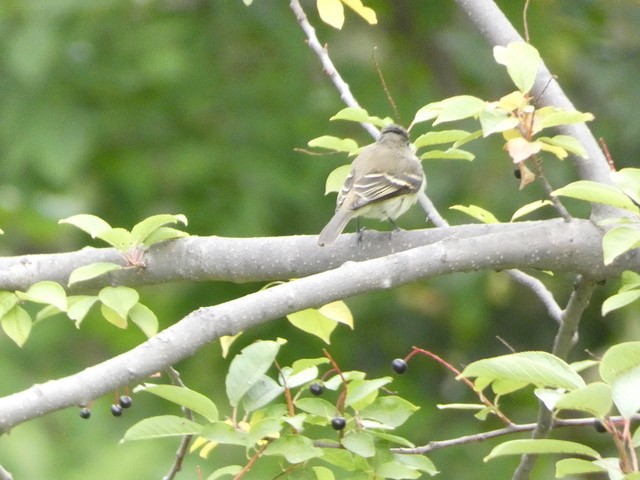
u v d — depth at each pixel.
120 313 6.44
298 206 14.33
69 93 14.31
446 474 14.08
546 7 15.66
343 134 14.83
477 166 14.83
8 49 13.63
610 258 5.48
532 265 6.62
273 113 14.84
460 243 6.53
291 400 5.97
